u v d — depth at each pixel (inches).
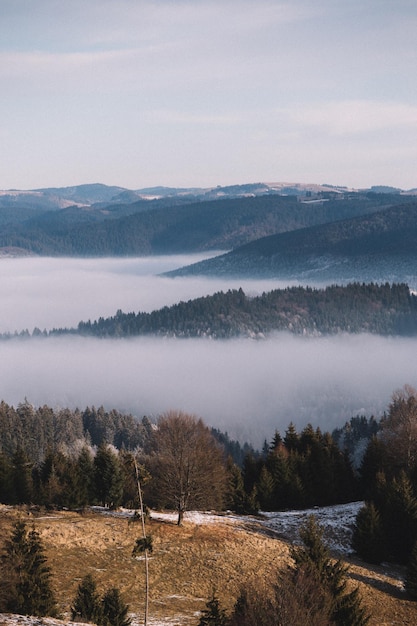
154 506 3206.2
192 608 2121.1
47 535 2514.8
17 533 1899.6
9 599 1717.5
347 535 3070.9
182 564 2440.9
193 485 2871.6
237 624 1488.7
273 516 3373.5
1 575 1734.7
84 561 2365.9
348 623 1766.7
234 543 2687.0
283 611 1454.2
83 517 2829.7
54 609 1769.2
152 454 3223.4
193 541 2659.9
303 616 1454.2
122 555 2453.2
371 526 2827.3
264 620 1446.9
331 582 1846.7
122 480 3376.0
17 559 1804.9
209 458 3034.0
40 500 3174.2
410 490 3075.8
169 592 2231.8
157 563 2427.4
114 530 2655.0
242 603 1539.1
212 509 3331.7
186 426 3127.5
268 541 2773.1
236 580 2362.2
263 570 2465.6
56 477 3447.3
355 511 3395.7
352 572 2620.6
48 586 1833.2
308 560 1879.9
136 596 2175.2
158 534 2682.1
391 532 2935.5
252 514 3403.1
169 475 2874.0
